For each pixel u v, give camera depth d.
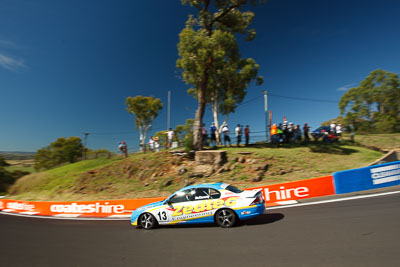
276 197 9.70
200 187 7.21
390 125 24.25
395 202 7.08
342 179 9.41
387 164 9.69
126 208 11.21
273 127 17.84
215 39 17.00
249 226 6.52
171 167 16.39
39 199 17.53
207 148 18.42
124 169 17.80
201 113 17.78
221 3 17.27
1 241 7.74
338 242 4.70
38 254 6.08
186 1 17.33
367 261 3.78
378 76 26.45
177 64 20.81
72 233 8.22
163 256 5.08
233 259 4.49
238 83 25.50
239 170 14.46
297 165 14.15
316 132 19.91
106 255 5.54
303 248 4.61
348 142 18.69
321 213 7.01
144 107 39.38
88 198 15.50
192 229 6.94
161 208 7.36
